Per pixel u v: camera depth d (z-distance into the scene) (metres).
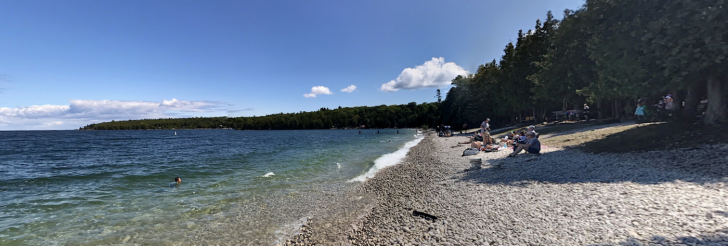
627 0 12.41
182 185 12.75
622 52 12.95
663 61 11.02
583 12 20.45
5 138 74.81
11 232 7.30
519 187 8.12
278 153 27.66
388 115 157.62
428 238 5.49
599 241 4.35
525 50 38.66
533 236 4.86
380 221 7.09
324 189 11.51
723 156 8.12
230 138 70.44
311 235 6.75
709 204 5.16
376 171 15.44
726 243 3.73
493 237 5.06
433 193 8.96
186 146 42.09
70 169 18.94
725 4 9.41
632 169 8.57
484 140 20.28
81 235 7.10
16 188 12.81
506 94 43.34
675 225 4.49
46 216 8.53
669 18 10.73
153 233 7.18
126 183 13.60
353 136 68.88
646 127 14.21
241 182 13.20
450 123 72.25
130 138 74.06
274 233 7.05
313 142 46.03
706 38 9.77
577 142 15.75
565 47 26.23
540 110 44.97
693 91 13.91
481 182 9.44
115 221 8.05
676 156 9.17
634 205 5.55
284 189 11.63
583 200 6.25
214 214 8.57
